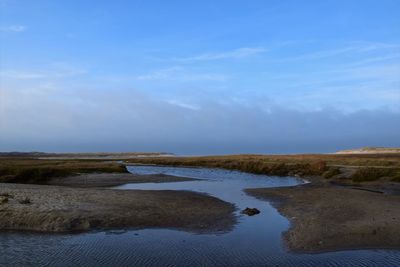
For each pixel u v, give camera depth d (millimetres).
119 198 28203
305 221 21328
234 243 17422
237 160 83062
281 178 52125
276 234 18938
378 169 45406
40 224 20594
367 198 28859
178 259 15211
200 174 61250
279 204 27797
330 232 18688
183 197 29953
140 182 46438
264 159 82875
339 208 24734
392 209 23797
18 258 15430
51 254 15961
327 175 48469
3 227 20531
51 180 47781
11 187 34219
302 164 61375
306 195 31594
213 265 14477
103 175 53469
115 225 20797
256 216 23203
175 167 83188
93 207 24219
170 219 22125
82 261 15055
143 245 17234
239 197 31844
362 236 17953
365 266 14203
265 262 14766
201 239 18141
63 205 24422
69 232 19734
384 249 16219
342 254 15648
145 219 21922
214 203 27688
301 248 16516
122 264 14664
